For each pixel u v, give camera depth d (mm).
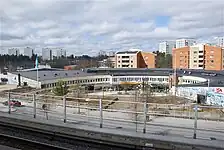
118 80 95250
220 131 10469
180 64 116938
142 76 95500
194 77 72375
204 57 110250
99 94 63781
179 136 9750
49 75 79750
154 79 94438
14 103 18375
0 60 147750
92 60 171500
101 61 164250
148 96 47750
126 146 9352
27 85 73062
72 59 175250
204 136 9844
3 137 11125
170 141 9062
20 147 10000
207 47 109312
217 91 45531
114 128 10938
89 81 89938
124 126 11359
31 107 16719
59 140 10453
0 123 12891
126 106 27922
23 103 19469
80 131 10695
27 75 75438
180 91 54781
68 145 9875
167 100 47000
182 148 8750
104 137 9969
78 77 85188
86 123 11898
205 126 12383
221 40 160625
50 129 11188
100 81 93312
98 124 11703
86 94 55656
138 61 127500
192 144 8750
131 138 9633
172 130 10812
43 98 18531
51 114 14438
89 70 100312
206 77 69938
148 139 9375
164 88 82938
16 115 13875
